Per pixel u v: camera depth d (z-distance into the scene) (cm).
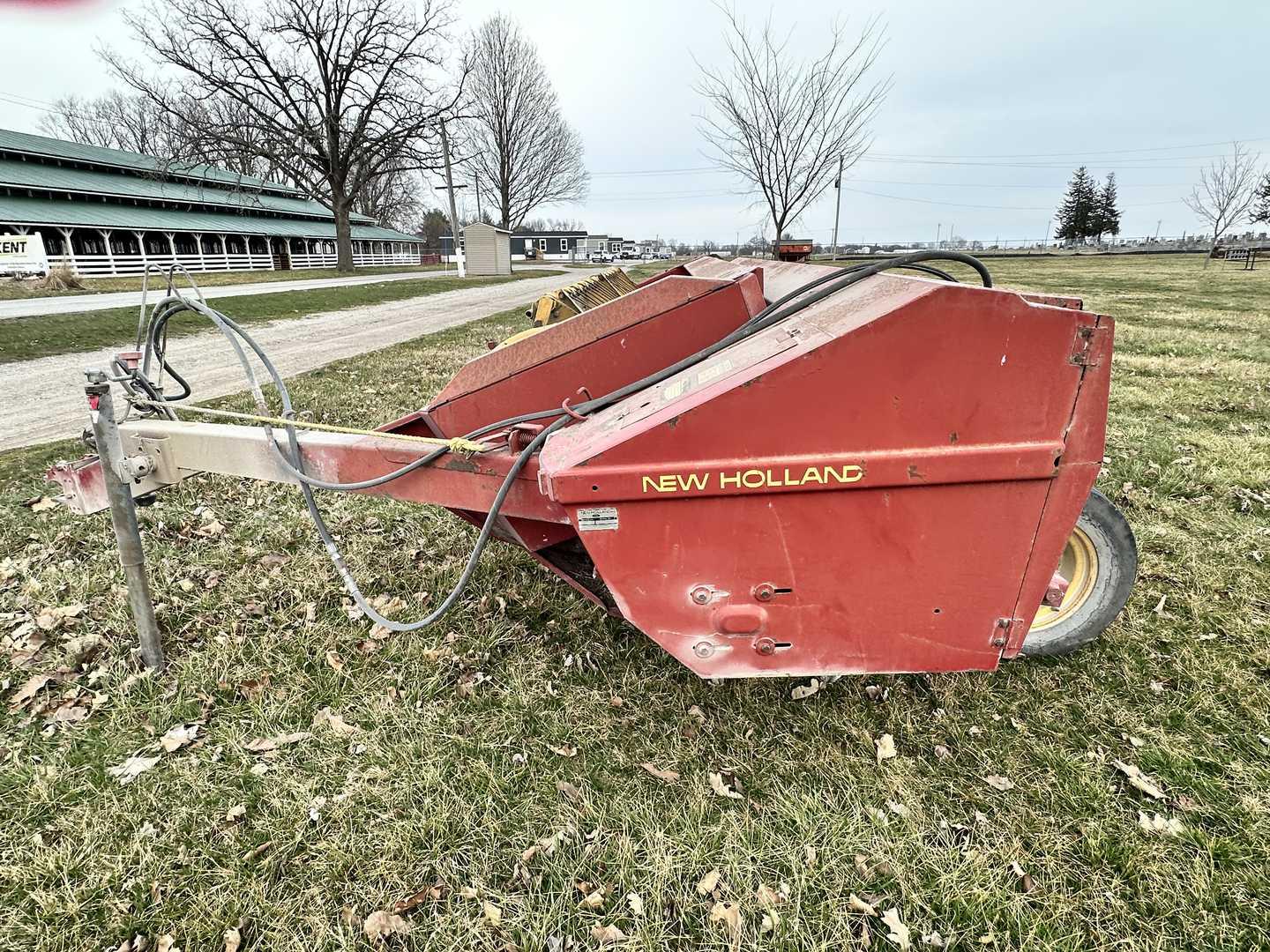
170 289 292
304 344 1225
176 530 427
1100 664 294
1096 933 187
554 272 4519
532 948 184
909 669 228
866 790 232
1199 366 941
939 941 186
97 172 4169
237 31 3378
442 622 332
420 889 201
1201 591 348
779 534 212
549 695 281
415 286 2928
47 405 751
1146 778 235
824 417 201
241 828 220
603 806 227
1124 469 517
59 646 312
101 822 221
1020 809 224
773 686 284
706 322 329
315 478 272
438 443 255
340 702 278
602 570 217
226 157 3441
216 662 299
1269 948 182
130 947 186
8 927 189
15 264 2700
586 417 253
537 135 6222
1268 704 270
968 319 192
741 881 202
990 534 211
